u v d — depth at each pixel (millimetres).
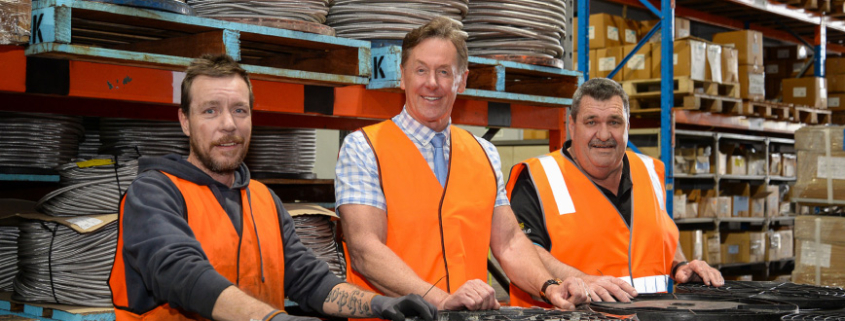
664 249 3312
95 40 3094
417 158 2648
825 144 4328
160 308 2113
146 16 2592
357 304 2141
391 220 2596
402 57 2732
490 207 2752
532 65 3744
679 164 7074
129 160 3338
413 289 2350
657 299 2410
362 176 2582
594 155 3123
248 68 2848
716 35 7742
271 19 2926
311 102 3250
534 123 4121
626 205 3248
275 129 4414
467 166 2746
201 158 2219
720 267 7699
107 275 3033
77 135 3701
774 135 8961
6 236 3551
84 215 3184
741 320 1901
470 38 3715
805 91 8484
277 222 2420
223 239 2191
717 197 7496
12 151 3453
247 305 1850
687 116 7113
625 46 7043
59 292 3047
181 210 2119
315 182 4328
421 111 2660
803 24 9359
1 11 2426
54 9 2416
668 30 6371
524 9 3729
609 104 3084
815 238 4371
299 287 2350
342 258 3818
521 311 2105
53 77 2580
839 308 2291
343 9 3330
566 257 3098
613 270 3115
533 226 3131
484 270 2719
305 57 3322
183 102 2232
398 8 3293
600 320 1898
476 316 1982
